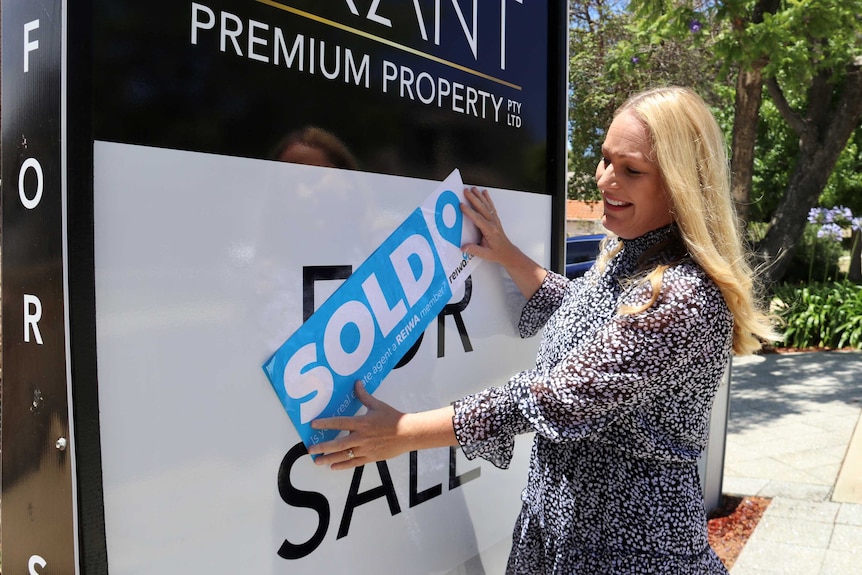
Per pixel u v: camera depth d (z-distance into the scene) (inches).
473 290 66.7
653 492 52.8
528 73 73.2
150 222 37.1
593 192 426.3
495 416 50.8
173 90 37.9
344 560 52.2
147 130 36.7
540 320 70.5
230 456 42.4
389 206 54.7
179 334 38.9
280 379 45.4
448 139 61.6
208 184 40.1
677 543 52.9
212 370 41.0
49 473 35.2
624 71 357.4
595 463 54.5
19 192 35.4
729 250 53.6
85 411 34.2
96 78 34.2
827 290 382.9
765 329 54.2
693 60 371.2
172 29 37.6
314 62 46.8
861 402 254.5
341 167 49.6
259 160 43.1
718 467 155.7
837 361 331.3
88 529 34.6
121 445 36.3
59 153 33.2
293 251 46.0
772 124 522.0
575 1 409.1
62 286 33.5
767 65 286.7
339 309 50.1
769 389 280.1
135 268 36.5
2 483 38.0
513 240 73.0
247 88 42.1
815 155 373.4
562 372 50.3
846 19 264.2
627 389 49.4
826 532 143.7
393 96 54.4
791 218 382.6
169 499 38.9
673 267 52.2
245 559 43.8
